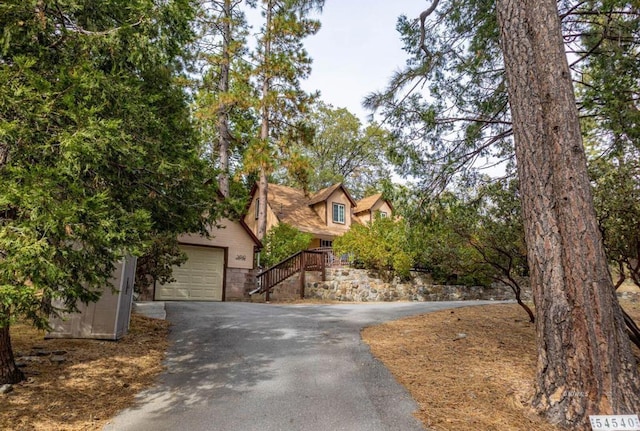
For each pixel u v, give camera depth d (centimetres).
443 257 878
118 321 639
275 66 1734
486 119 815
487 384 442
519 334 681
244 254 1609
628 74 638
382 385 442
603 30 691
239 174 1662
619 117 627
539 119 411
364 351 584
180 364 529
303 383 451
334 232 2267
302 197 2525
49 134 339
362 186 3584
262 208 1930
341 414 367
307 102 1822
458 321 797
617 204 608
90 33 422
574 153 391
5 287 286
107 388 439
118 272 649
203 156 1820
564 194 387
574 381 353
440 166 841
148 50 438
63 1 402
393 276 1499
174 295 1419
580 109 675
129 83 453
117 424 351
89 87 371
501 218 736
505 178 809
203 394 422
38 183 303
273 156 1700
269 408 382
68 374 474
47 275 302
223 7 1720
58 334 618
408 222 877
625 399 335
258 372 493
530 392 395
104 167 407
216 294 1516
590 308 359
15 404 385
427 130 828
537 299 395
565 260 378
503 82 789
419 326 756
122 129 400
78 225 323
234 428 340
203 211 612
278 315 916
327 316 902
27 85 333
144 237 404
